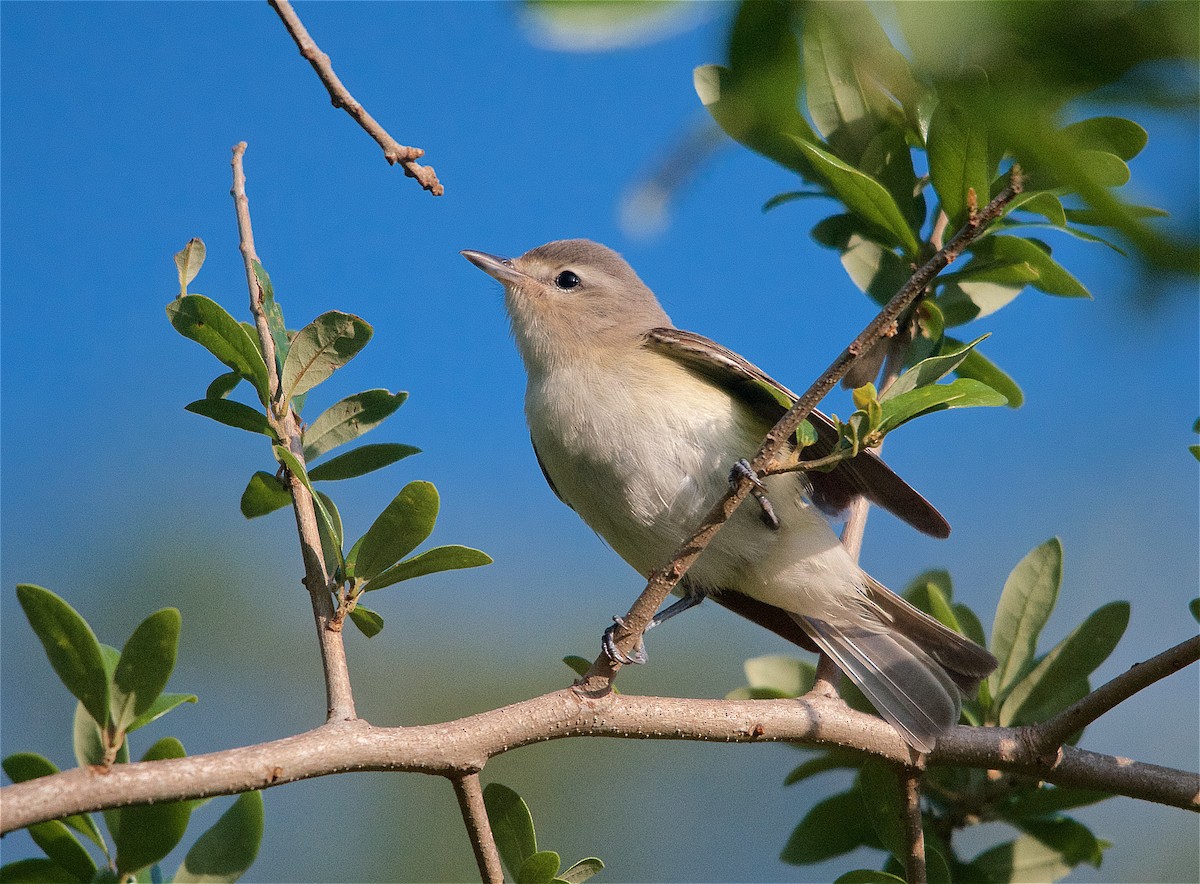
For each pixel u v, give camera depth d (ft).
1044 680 29.40
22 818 18.43
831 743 25.95
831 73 28.96
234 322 24.91
